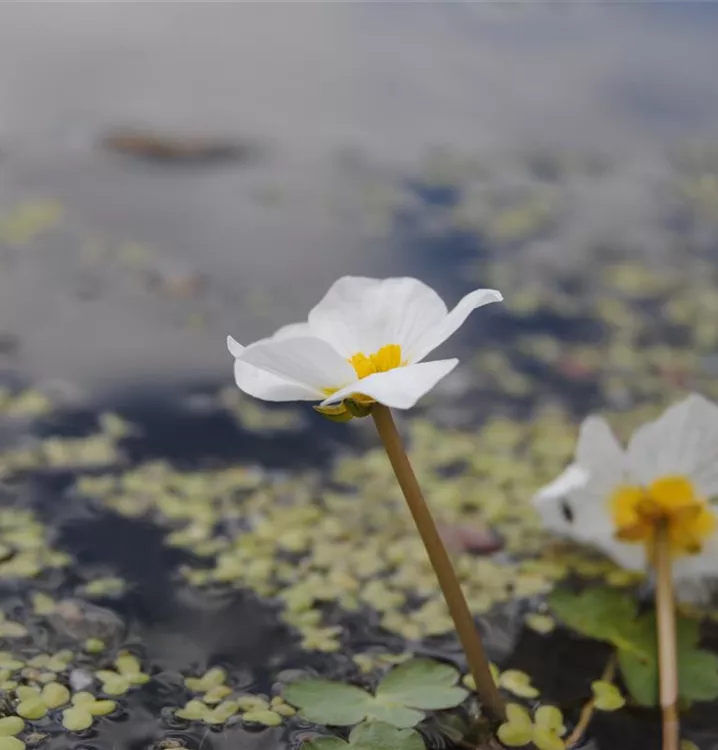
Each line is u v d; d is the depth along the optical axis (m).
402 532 0.33
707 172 0.53
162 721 0.29
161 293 0.39
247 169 0.50
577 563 0.32
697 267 0.43
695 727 0.30
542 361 0.37
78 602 0.31
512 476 0.34
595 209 0.48
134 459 0.34
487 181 0.51
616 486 0.31
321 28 0.70
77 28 0.66
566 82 0.63
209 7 0.72
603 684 0.30
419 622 0.31
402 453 0.29
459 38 0.70
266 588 0.31
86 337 0.37
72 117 0.54
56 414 0.35
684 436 0.31
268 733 0.29
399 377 0.28
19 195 0.45
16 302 0.38
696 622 0.31
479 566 0.32
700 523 0.31
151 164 0.50
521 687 0.30
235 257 0.41
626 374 0.37
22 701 0.29
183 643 0.30
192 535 0.32
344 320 0.29
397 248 0.43
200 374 0.36
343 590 0.31
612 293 0.41
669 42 0.69
